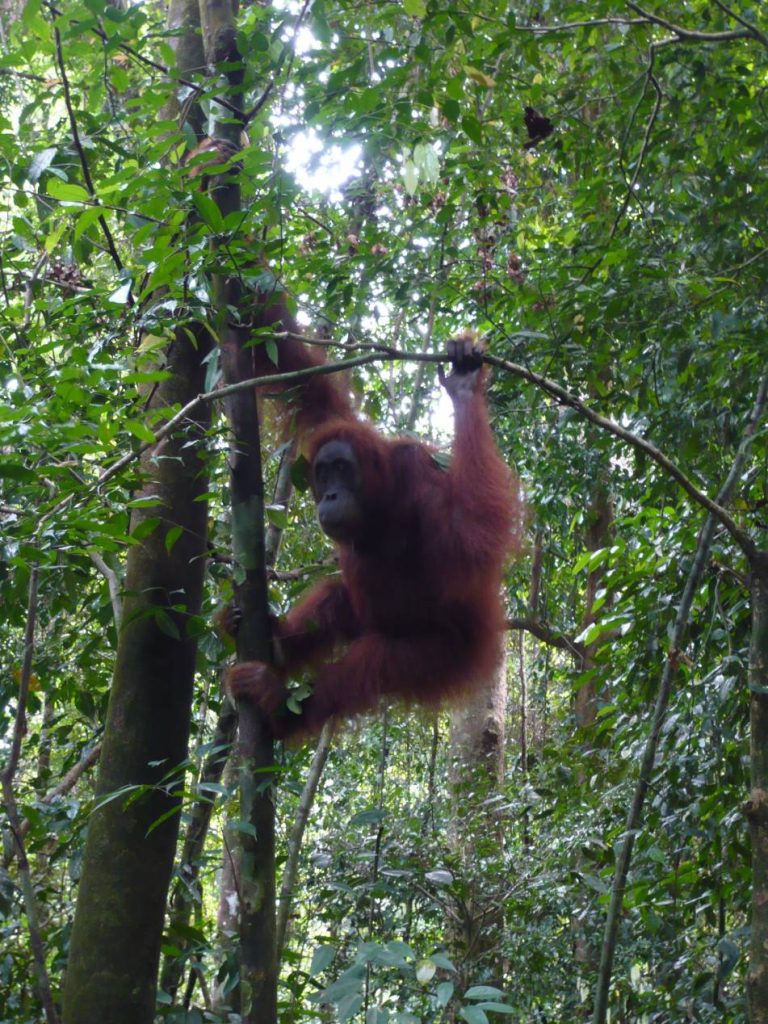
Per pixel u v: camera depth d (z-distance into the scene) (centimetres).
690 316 368
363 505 390
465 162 416
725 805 389
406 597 402
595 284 378
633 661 428
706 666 409
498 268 504
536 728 1061
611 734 505
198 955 336
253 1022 248
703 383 388
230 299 305
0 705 396
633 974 573
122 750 302
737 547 386
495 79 410
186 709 314
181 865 324
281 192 294
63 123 381
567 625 992
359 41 379
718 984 339
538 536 839
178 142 290
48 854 409
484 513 357
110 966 288
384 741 423
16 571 281
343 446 388
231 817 347
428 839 580
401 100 338
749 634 385
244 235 297
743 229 405
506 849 641
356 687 381
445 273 453
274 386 401
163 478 318
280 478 437
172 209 266
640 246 384
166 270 259
